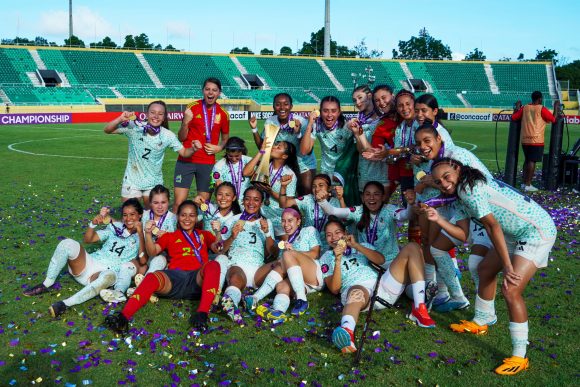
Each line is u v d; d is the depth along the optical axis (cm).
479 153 2173
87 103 4716
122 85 5159
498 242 437
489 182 455
